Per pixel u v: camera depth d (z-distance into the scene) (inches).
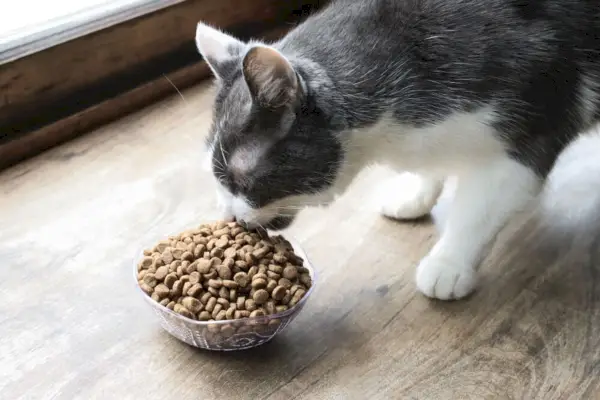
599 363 44.4
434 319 47.8
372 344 45.9
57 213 55.7
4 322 46.5
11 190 57.8
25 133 61.1
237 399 42.1
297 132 41.8
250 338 43.8
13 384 42.6
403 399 42.2
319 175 43.8
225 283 42.6
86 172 60.2
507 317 47.9
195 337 43.6
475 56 44.4
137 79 68.3
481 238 48.8
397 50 44.9
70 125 63.5
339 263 52.2
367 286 50.4
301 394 42.4
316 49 44.6
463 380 43.3
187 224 55.2
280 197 44.3
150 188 58.8
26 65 59.3
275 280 43.2
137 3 66.4
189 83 71.3
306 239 54.3
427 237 55.0
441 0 45.4
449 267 48.8
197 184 59.4
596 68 47.2
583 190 59.8
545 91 45.4
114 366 43.9
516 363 44.4
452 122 45.6
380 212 56.9
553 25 45.2
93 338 45.7
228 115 42.9
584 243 54.5
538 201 58.5
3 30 60.4
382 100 44.3
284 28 78.3
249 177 42.8
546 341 46.0
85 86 64.3
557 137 47.8
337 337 46.3
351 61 44.2
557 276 51.4
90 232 54.1
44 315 47.1
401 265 52.2
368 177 60.7
